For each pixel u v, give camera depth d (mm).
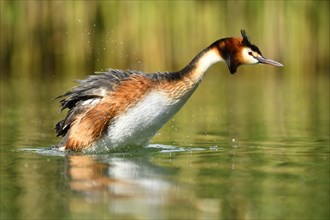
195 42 27359
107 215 7508
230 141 13539
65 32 27703
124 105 12383
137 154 11945
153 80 12586
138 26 27203
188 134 14719
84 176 9695
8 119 17469
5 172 10047
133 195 8461
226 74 31656
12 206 7938
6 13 27750
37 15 27750
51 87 24719
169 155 11773
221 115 18484
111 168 10391
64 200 8211
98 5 27328
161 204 8008
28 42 27938
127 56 27391
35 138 14070
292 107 20266
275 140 13594
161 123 12766
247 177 9633
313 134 14484
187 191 8695
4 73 28219
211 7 27438
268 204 8023
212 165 10648
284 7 28297
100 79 12609
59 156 11711
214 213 7609
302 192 8625
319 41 29031
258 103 21406
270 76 30250
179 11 27234
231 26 27734
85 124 12375
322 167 10406
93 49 27703
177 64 27359
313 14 28875
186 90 12844
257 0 27938
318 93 24031
